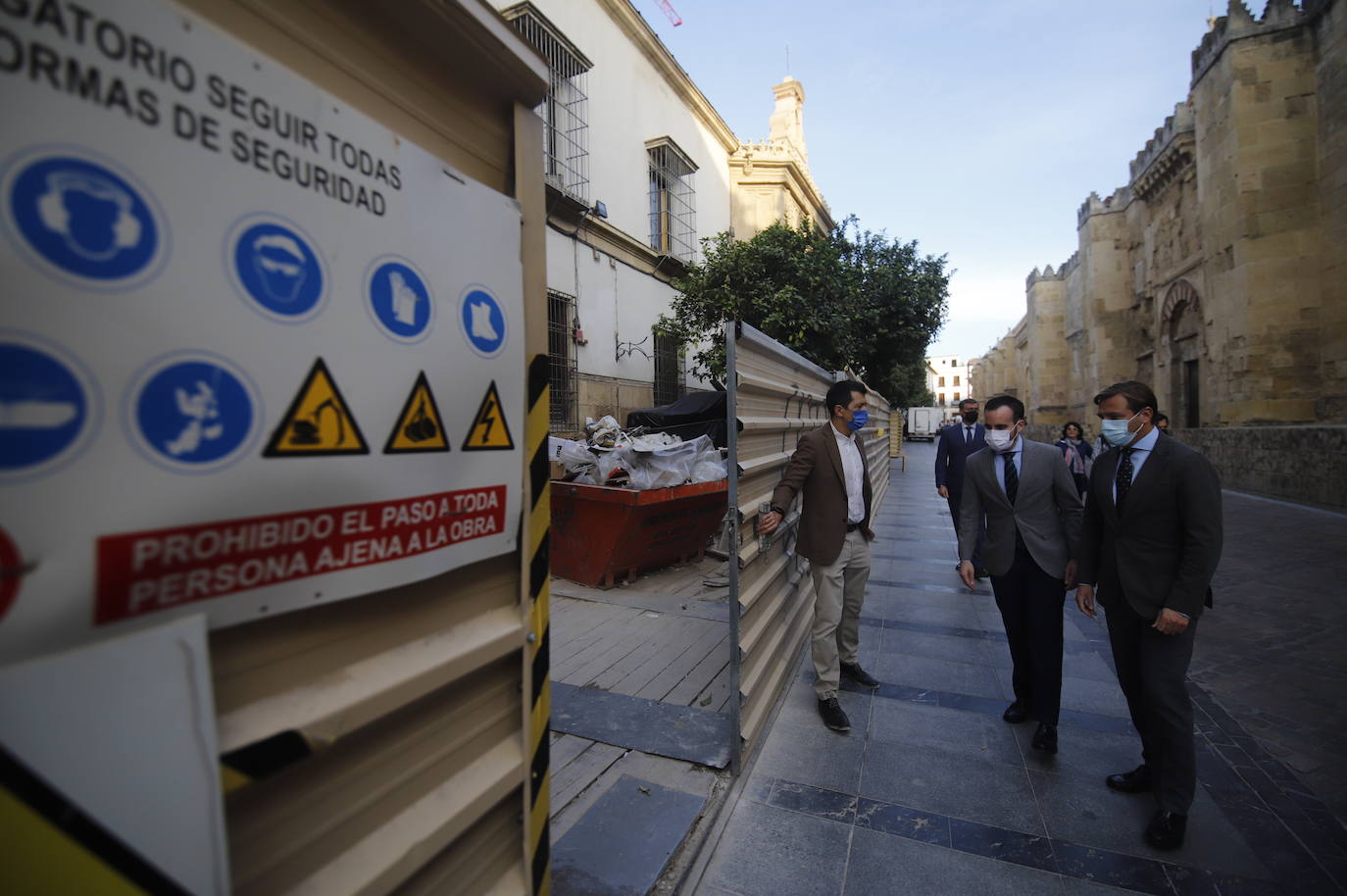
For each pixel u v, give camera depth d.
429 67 1.27
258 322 0.87
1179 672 2.58
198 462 0.80
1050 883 2.37
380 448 1.07
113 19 0.72
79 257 0.68
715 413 9.11
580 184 11.47
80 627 0.68
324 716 0.96
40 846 0.65
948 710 3.74
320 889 0.99
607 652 4.43
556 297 11.02
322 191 0.97
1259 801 2.88
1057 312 37.91
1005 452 3.45
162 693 0.75
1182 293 20.41
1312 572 7.07
